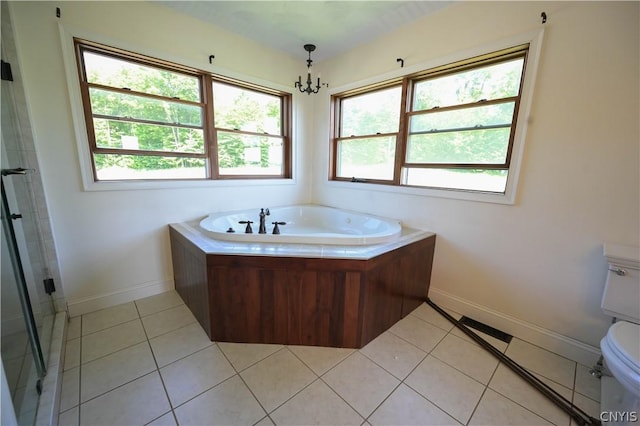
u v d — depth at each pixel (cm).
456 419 126
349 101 297
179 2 204
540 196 169
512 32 170
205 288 174
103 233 206
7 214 110
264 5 205
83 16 179
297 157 321
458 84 208
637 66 133
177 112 236
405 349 173
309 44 265
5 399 75
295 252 169
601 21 141
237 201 281
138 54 204
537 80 163
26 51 163
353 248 179
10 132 148
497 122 188
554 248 168
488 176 196
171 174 240
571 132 154
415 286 215
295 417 125
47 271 181
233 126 274
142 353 164
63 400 130
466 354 170
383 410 130
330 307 168
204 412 127
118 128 207
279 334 175
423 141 233
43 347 149
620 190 143
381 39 244
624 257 130
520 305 185
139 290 228
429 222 229
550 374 154
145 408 128
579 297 162
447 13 200
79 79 186
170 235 236
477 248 202
